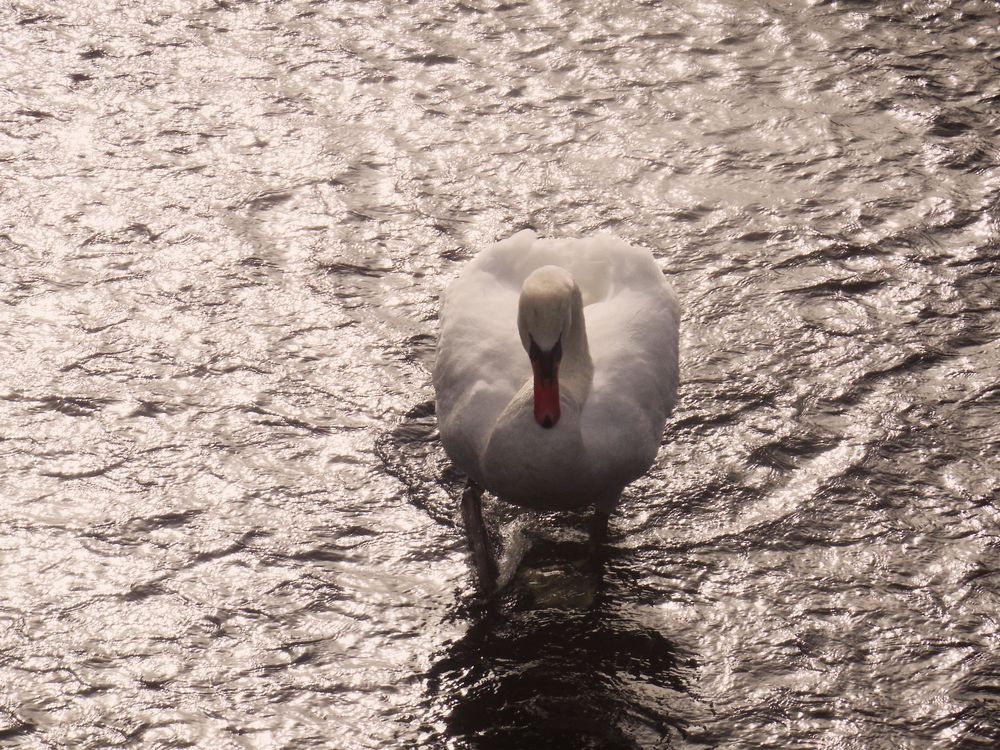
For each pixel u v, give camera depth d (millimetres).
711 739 6270
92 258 10008
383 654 6812
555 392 6551
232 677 6664
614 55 12883
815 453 8141
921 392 8594
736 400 8586
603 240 7965
